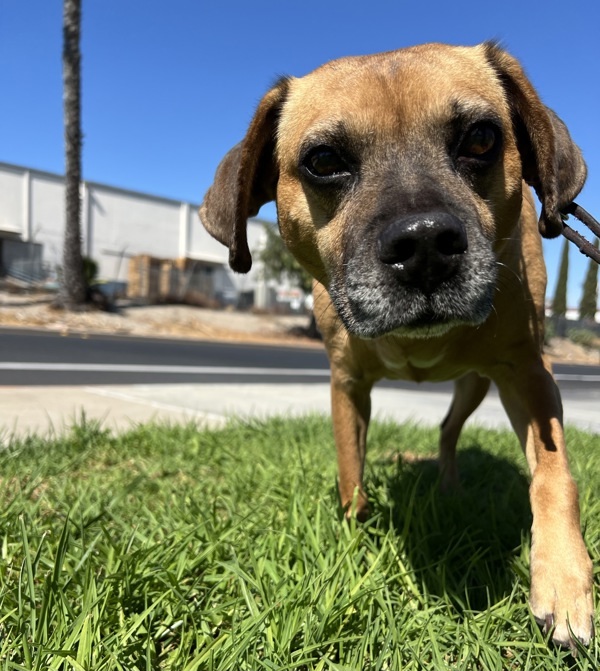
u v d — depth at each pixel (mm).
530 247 337
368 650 217
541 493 261
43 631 212
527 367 311
